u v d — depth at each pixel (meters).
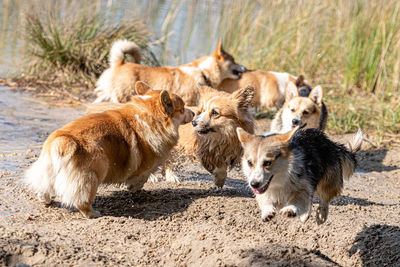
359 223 6.91
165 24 19.25
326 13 18.77
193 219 6.78
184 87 13.20
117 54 12.81
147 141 7.14
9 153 9.23
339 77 17.95
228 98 8.11
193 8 23.88
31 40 16.23
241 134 5.97
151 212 7.00
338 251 6.18
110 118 6.95
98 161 6.47
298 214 5.65
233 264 5.19
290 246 5.56
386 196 8.99
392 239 6.23
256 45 17.66
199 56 18.11
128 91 12.45
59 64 15.82
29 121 11.55
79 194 6.36
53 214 6.72
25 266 4.94
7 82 14.72
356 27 17.08
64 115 12.46
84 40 16.42
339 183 6.52
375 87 16.64
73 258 5.24
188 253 5.70
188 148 8.67
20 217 6.45
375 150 11.96
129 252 5.70
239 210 7.11
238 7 18.50
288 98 10.89
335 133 12.98
